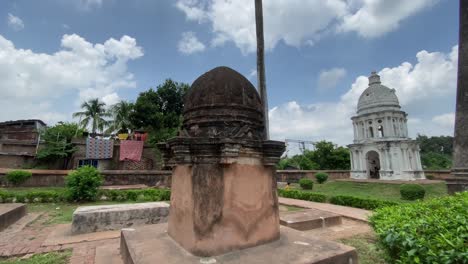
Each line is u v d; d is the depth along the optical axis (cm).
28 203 1141
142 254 338
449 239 236
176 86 2861
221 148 343
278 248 360
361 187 2288
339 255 341
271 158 392
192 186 350
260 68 896
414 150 2742
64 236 656
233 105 389
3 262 476
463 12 1037
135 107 2620
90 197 1220
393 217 332
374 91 2997
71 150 2167
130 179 1734
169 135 2367
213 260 316
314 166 3628
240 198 363
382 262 477
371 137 2944
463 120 1000
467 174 956
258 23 933
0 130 2631
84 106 2734
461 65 1028
